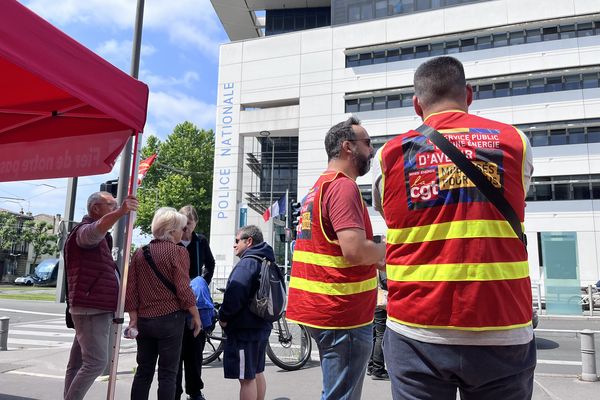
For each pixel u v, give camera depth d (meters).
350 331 2.42
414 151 1.68
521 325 1.51
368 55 32.28
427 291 1.55
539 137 27.45
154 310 3.79
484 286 1.48
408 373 1.58
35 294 30.27
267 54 34.78
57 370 6.59
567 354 8.63
